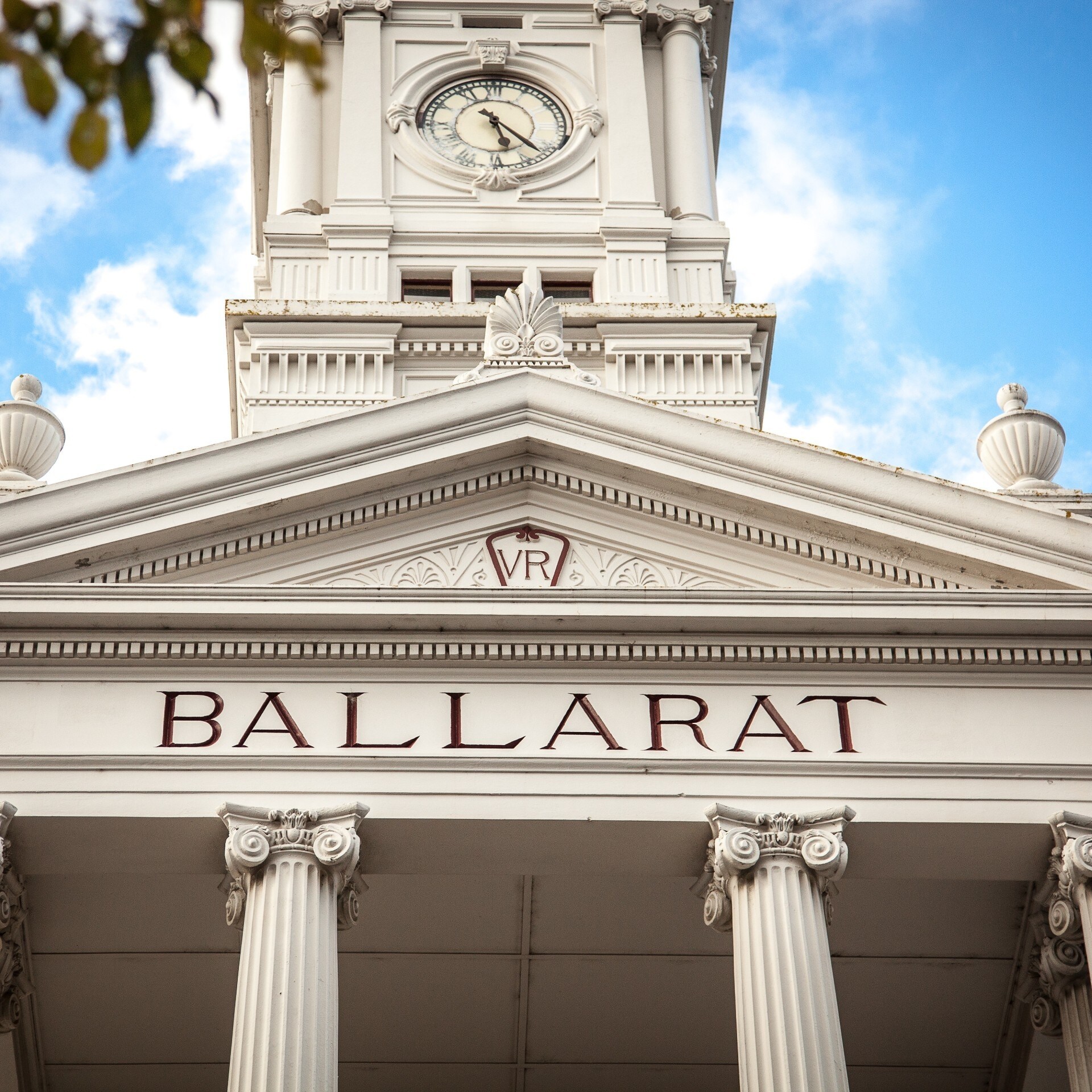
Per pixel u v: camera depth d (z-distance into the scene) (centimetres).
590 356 2455
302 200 2692
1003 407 1888
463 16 2894
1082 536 1510
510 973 1692
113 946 1617
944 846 1423
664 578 1530
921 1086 1795
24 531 1468
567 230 2659
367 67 2809
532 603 1460
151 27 494
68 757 1403
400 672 1461
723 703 1459
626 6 2888
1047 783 1433
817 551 1530
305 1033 1266
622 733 1439
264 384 2397
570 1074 1800
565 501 1565
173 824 1385
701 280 2630
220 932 1609
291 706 1441
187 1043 1728
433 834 1399
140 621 1447
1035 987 1523
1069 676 1483
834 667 1477
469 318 2452
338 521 1527
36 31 488
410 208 2680
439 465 1541
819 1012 1293
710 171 2867
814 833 1387
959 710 1464
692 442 1548
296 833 1362
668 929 1647
